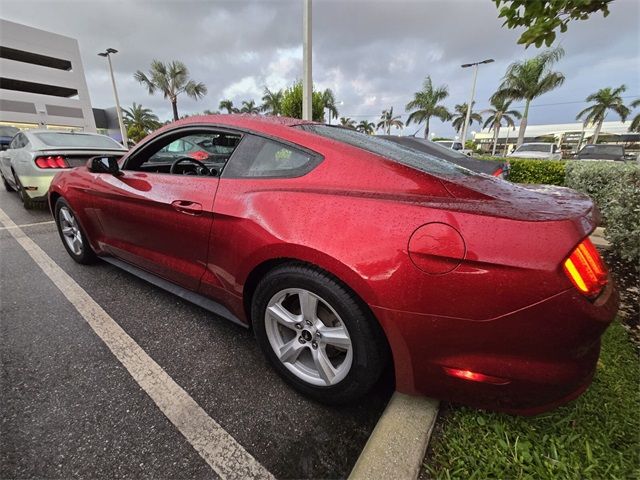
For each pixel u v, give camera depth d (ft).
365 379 4.60
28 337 6.78
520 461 4.09
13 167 17.48
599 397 4.95
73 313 7.68
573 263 3.53
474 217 3.83
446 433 4.49
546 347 3.64
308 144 5.39
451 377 4.10
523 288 3.54
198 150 8.61
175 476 4.11
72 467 4.20
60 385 5.51
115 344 6.59
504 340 3.73
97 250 9.32
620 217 9.77
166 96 81.00
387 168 4.83
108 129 149.59
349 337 4.58
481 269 3.67
